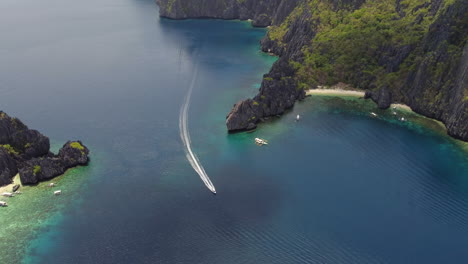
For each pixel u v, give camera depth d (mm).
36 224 127562
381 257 116500
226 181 147750
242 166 156625
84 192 142000
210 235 123312
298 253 117375
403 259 115938
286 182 147375
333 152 166125
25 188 143000
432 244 121188
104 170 154125
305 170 154375
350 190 143500
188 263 113438
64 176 150250
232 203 136500
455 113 176625
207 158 161750
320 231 125188
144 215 131250
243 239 122000
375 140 174750
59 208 134500
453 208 135500
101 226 126812
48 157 155250
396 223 129000
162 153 165625
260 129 184250
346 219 130125
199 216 130750
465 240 122875
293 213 132125
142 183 146750
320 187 144875
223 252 117312
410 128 184250
